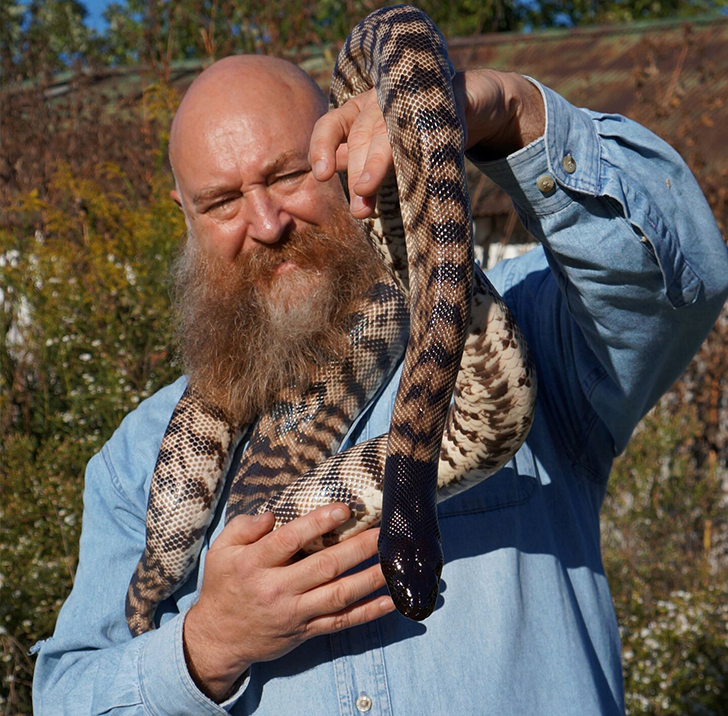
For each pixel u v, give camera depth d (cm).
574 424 271
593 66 1245
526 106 205
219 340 290
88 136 930
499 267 303
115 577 291
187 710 239
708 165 943
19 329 703
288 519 239
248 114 283
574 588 264
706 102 966
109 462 306
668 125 1032
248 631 226
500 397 223
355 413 284
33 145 927
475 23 1720
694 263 219
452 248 197
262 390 284
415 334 204
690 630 629
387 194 213
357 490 237
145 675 243
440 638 241
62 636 282
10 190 888
